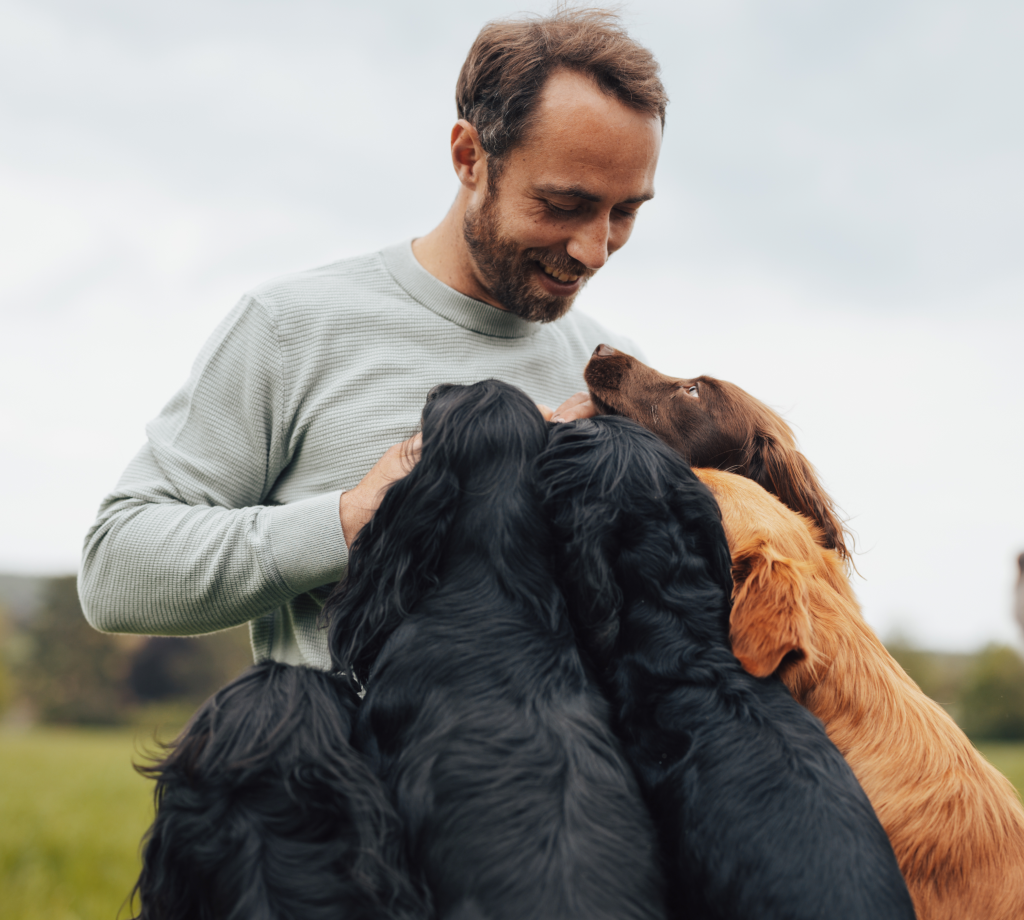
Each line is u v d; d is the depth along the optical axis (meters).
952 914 1.62
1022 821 1.75
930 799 1.69
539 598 1.47
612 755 1.34
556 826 1.21
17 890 6.50
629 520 1.56
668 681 1.47
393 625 1.49
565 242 1.91
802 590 1.57
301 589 1.71
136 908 3.39
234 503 1.93
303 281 2.04
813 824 1.28
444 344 2.05
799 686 1.75
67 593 43.81
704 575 1.59
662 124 1.94
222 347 1.95
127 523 1.79
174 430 1.93
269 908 1.19
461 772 1.26
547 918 1.13
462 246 2.08
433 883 1.21
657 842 1.31
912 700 1.81
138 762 1.43
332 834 1.25
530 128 1.82
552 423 1.71
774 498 2.07
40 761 17.25
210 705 1.39
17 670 43.09
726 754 1.37
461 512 1.52
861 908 1.22
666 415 2.41
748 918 1.24
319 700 1.38
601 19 1.95
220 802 1.27
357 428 1.92
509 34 1.91
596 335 2.61
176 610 1.74
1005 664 24.88
